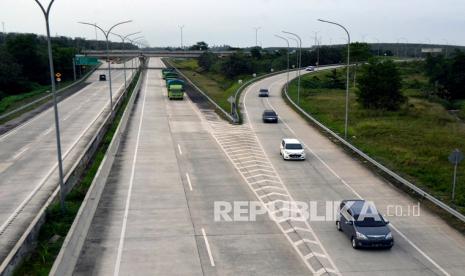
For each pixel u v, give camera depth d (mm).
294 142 36875
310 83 100000
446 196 27156
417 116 59406
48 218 22969
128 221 23438
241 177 31266
